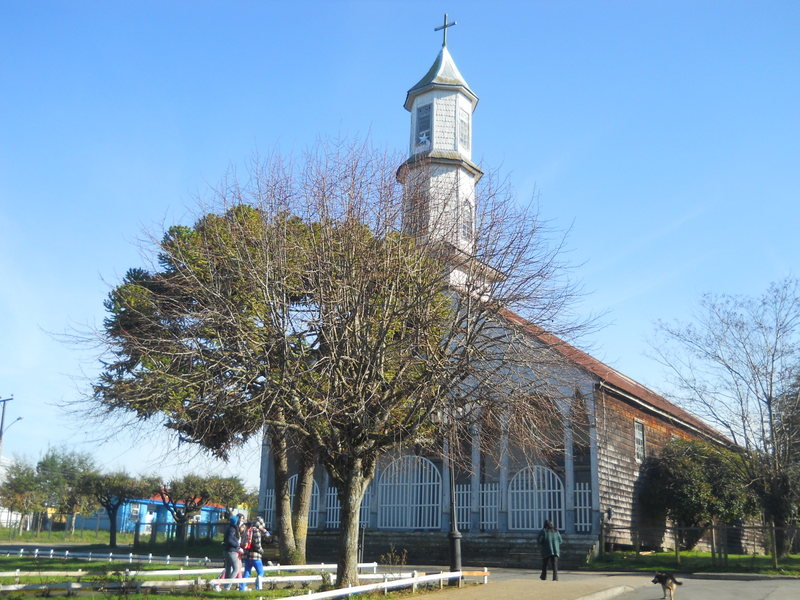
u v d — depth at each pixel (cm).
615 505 2858
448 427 1702
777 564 2448
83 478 4988
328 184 1777
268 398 1619
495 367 1669
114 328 2053
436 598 1530
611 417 2902
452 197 1891
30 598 1437
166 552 3622
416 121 3478
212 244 1872
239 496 5447
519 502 2942
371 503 3288
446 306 1750
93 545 4684
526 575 2352
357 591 1477
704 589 1836
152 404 1991
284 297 1652
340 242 1672
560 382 1781
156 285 2184
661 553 2781
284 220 1753
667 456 3083
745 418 2755
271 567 2033
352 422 1573
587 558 2655
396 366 1664
